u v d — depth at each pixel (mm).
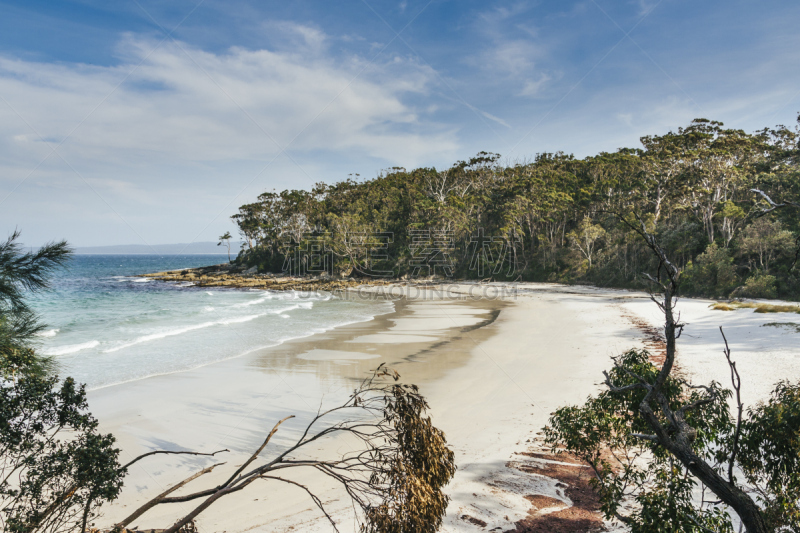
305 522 7070
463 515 6926
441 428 11344
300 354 21266
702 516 5039
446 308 42469
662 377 4371
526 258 81625
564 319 32469
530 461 9117
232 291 66938
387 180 111438
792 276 39188
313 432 11609
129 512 7742
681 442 4387
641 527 5094
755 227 44750
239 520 7262
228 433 11734
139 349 22609
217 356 20891
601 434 6660
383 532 4488
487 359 19719
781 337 19141
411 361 19625
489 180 101062
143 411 13445
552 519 6742
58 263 5492
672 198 62625
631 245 60562
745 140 57000
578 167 89125
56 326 30734
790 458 5008
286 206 112562
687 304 36719
